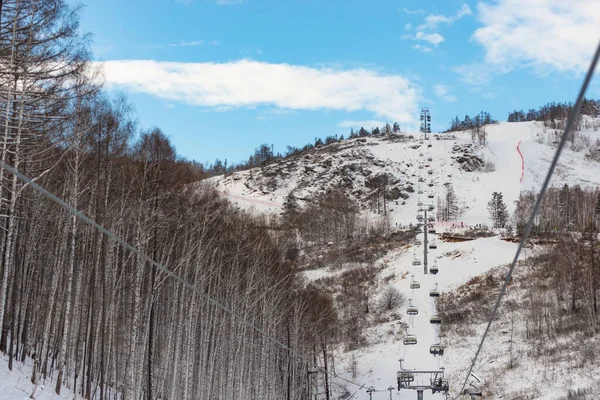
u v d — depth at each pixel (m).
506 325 74.44
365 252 117.81
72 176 36.00
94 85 33.34
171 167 41.25
